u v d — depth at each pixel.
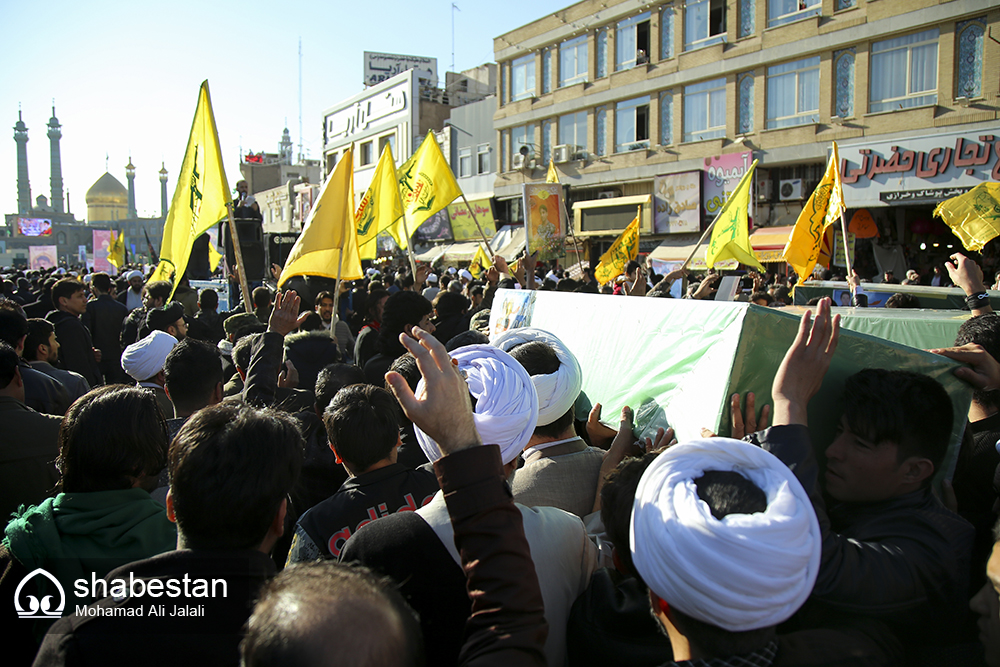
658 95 24.16
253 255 11.91
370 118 41.09
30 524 1.83
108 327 7.71
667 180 23.69
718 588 1.08
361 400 2.24
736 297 7.05
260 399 3.12
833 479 1.64
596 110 26.61
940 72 17.06
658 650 1.43
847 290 6.33
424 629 1.51
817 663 1.24
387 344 4.08
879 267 18.89
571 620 1.60
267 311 6.65
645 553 1.19
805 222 6.53
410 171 8.11
